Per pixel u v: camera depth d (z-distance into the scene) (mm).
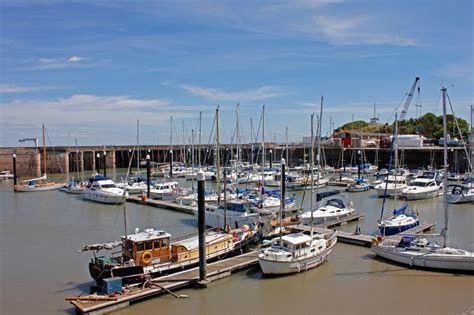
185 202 59938
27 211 57000
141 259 27000
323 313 23406
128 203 63375
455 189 62406
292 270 29156
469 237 39750
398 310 23734
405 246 31891
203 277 27016
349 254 34156
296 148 125625
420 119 147000
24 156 106062
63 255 35062
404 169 91312
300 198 68000
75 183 76188
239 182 79188
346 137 125125
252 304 24562
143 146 135625
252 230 37188
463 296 25516
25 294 26484
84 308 22562
